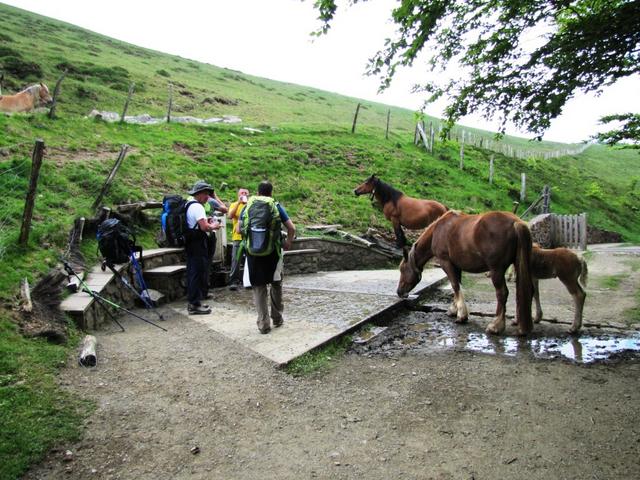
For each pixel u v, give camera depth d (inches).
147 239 350.3
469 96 243.8
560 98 213.9
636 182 1688.0
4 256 228.8
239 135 784.3
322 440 135.6
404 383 176.4
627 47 193.2
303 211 545.6
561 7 211.0
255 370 178.9
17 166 343.9
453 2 209.9
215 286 334.0
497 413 152.6
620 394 166.1
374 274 411.8
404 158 897.5
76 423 138.3
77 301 217.6
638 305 300.8
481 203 800.3
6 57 897.5
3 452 120.0
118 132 596.7
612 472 119.7
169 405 152.3
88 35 1779.0
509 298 331.6
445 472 120.5
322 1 188.7
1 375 152.8
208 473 119.8
